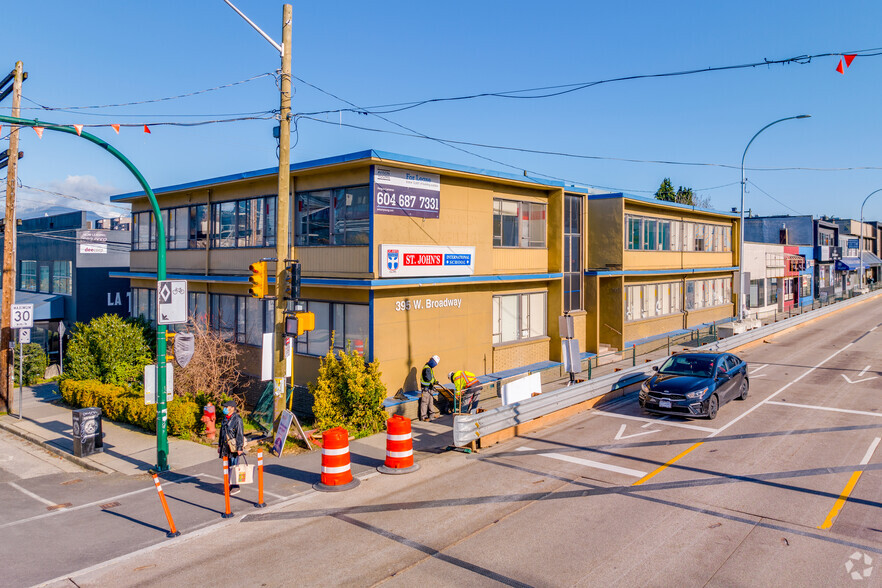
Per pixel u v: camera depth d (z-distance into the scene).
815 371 24.39
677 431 15.82
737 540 9.21
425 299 18.17
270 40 13.76
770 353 29.41
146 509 10.93
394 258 16.66
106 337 21.16
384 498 11.28
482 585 7.90
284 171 14.27
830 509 10.42
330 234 18.00
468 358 19.72
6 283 19.73
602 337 27.70
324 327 18.30
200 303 23.66
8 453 15.37
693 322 35.28
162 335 13.16
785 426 16.09
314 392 15.94
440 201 18.45
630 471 12.66
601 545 9.09
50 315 30.80
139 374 20.52
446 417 17.56
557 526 9.84
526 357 22.36
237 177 20.42
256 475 12.62
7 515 10.84
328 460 11.79
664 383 17.39
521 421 15.84
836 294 65.44
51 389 23.80
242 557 8.86
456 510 10.62
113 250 31.89
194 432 16.17
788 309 51.03
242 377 21.34
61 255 32.19
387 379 17.08
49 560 8.87
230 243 21.89
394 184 16.92
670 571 8.23
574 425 16.77
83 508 11.11
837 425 16.09
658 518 10.12
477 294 20.03
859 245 69.56
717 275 39.06
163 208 25.47
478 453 14.21
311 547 9.16
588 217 27.92
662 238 31.70
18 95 19.89
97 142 12.02
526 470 12.86
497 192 20.80
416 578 8.11
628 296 28.70
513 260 21.70
